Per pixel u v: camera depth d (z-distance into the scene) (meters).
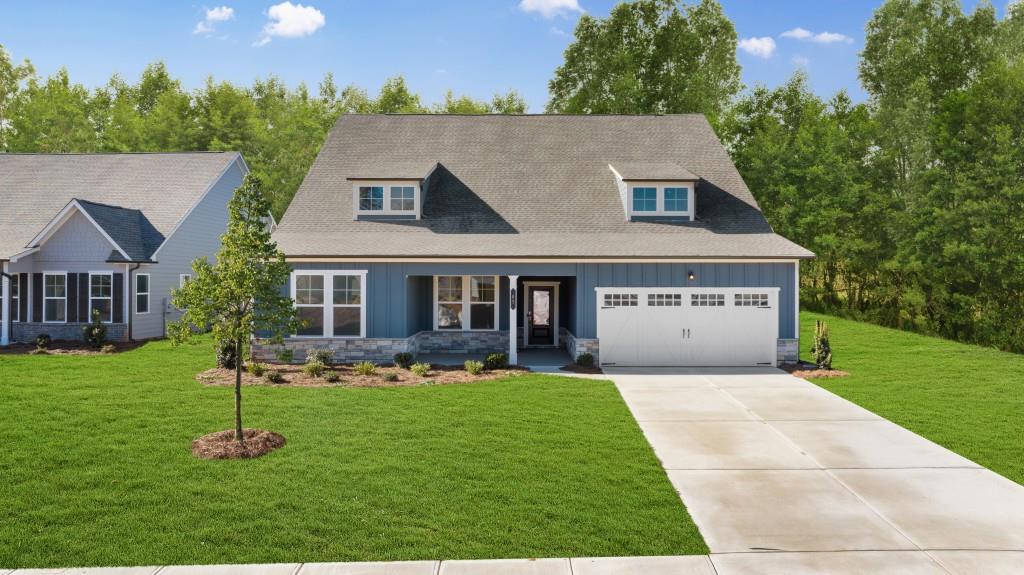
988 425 12.59
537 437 11.34
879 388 16.34
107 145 50.06
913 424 12.66
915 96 38.78
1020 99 33.59
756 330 19.92
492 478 9.16
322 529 7.40
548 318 23.97
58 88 56.34
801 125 41.91
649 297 19.92
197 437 11.03
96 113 62.25
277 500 8.23
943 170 35.28
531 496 8.48
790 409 14.02
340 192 22.84
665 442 11.34
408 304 20.16
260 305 11.14
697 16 43.97
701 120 26.34
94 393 14.59
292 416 12.63
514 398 14.70
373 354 19.84
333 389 15.45
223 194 30.92
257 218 11.39
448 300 22.56
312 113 57.00
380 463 9.74
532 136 25.69
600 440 11.27
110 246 24.31
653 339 19.91
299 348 19.86
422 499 8.33
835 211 37.88
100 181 28.72
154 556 6.73
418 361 20.36
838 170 38.59
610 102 41.78
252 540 7.11
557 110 44.69
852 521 7.87
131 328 24.28
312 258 19.33
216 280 10.91
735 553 6.95
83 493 8.44
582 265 19.86
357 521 7.63
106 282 24.38
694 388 16.34
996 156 32.78
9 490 8.53
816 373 18.28
